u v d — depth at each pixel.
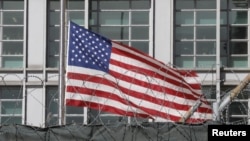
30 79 32.78
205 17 33.59
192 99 22.42
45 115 32.09
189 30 33.50
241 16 33.75
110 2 33.66
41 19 33.41
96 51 22.59
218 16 33.00
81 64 22.39
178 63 33.31
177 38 33.50
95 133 18.30
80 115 31.97
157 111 22.12
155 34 33.19
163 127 18.31
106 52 22.59
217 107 22.22
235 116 30.69
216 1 33.53
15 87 32.81
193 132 18.28
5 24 33.75
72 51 22.55
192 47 33.38
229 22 33.72
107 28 33.47
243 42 33.66
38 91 32.62
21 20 33.69
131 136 18.28
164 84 22.34
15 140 18.19
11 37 33.75
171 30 33.16
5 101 32.69
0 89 32.72
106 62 22.48
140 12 33.53
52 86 32.72
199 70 32.84
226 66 33.47
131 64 22.44
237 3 33.78
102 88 22.17
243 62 33.56
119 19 33.56
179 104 22.28
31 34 33.34
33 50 33.25
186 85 22.48
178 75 22.48
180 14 33.59
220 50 33.56
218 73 32.59
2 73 32.94
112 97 22.11
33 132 18.25
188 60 33.31
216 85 32.31
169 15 33.28
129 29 33.41
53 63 33.31
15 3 33.75
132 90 22.20
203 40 33.41
